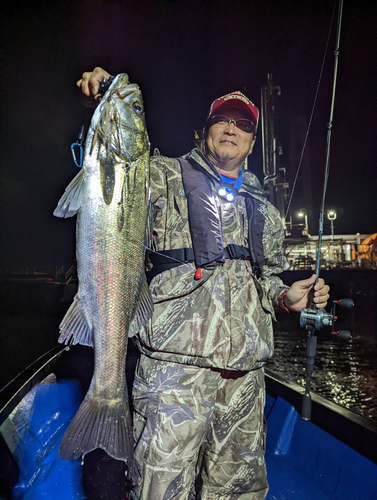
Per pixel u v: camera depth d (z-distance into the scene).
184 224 1.97
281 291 2.22
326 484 2.59
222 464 1.92
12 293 30.03
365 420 2.58
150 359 1.86
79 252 1.57
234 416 1.96
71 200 1.57
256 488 1.96
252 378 2.03
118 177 1.61
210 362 1.82
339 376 11.33
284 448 3.07
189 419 1.77
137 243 1.65
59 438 3.30
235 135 2.21
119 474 2.83
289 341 18.06
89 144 1.60
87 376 4.38
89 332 1.57
